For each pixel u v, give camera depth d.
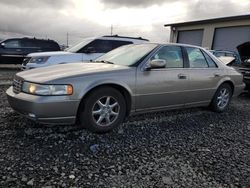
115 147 3.66
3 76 10.95
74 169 3.00
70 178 2.81
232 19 19.17
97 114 3.98
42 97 3.53
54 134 3.90
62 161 3.15
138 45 5.10
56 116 3.63
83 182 2.75
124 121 4.76
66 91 3.63
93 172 2.96
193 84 5.08
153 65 4.36
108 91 4.00
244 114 6.02
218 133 4.55
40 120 3.60
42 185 2.64
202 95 5.35
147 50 4.68
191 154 3.60
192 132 4.51
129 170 3.06
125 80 4.12
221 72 5.69
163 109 4.82
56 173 2.88
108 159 3.30
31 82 3.67
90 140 3.81
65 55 9.41
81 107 3.87
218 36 20.88
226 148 3.90
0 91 7.05
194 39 23.23
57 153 3.34
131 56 4.71
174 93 4.79
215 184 2.88
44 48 15.75
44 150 3.40
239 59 10.59
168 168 3.16
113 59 4.93
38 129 4.04
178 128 4.65
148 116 5.17
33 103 3.50
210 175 3.06
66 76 3.71
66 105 3.64
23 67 10.07
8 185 2.61
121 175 2.94
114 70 4.10
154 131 4.40
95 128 3.97
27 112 3.62
